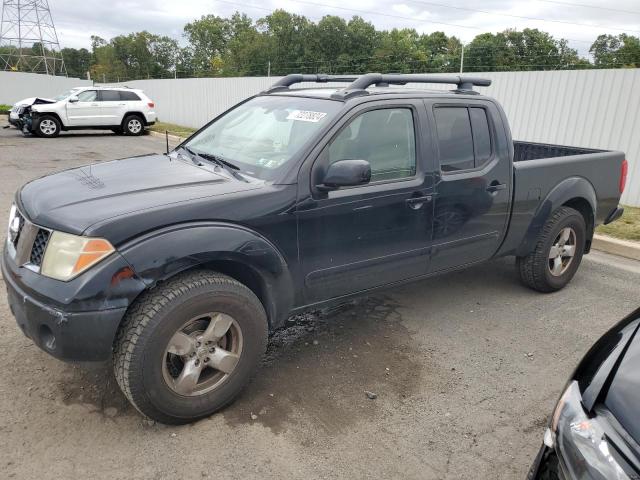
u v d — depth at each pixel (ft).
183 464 8.78
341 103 11.67
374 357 12.44
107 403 10.21
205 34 297.94
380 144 11.97
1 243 18.75
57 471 8.48
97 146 51.39
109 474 8.49
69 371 11.12
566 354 13.01
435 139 12.86
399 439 9.66
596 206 17.04
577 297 16.53
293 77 14.90
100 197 9.68
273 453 9.13
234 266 10.11
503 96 34.76
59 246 8.73
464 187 13.30
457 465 9.10
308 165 10.69
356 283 11.96
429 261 13.19
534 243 15.62
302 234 10.69
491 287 17.08
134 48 323.16
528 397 11.16
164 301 8.93
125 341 8.84
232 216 9.71
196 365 9.55
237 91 66.28
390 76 12.84
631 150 28.94
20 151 45.44
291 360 12.16
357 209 11.37
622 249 21.29
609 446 5.50
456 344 13.25
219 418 9.99
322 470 8.80
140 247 8.74
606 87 29.68
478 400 10.96
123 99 63.62
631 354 6.46
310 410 10.36
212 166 11.81
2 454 8.77
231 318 9.80
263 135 12.21
